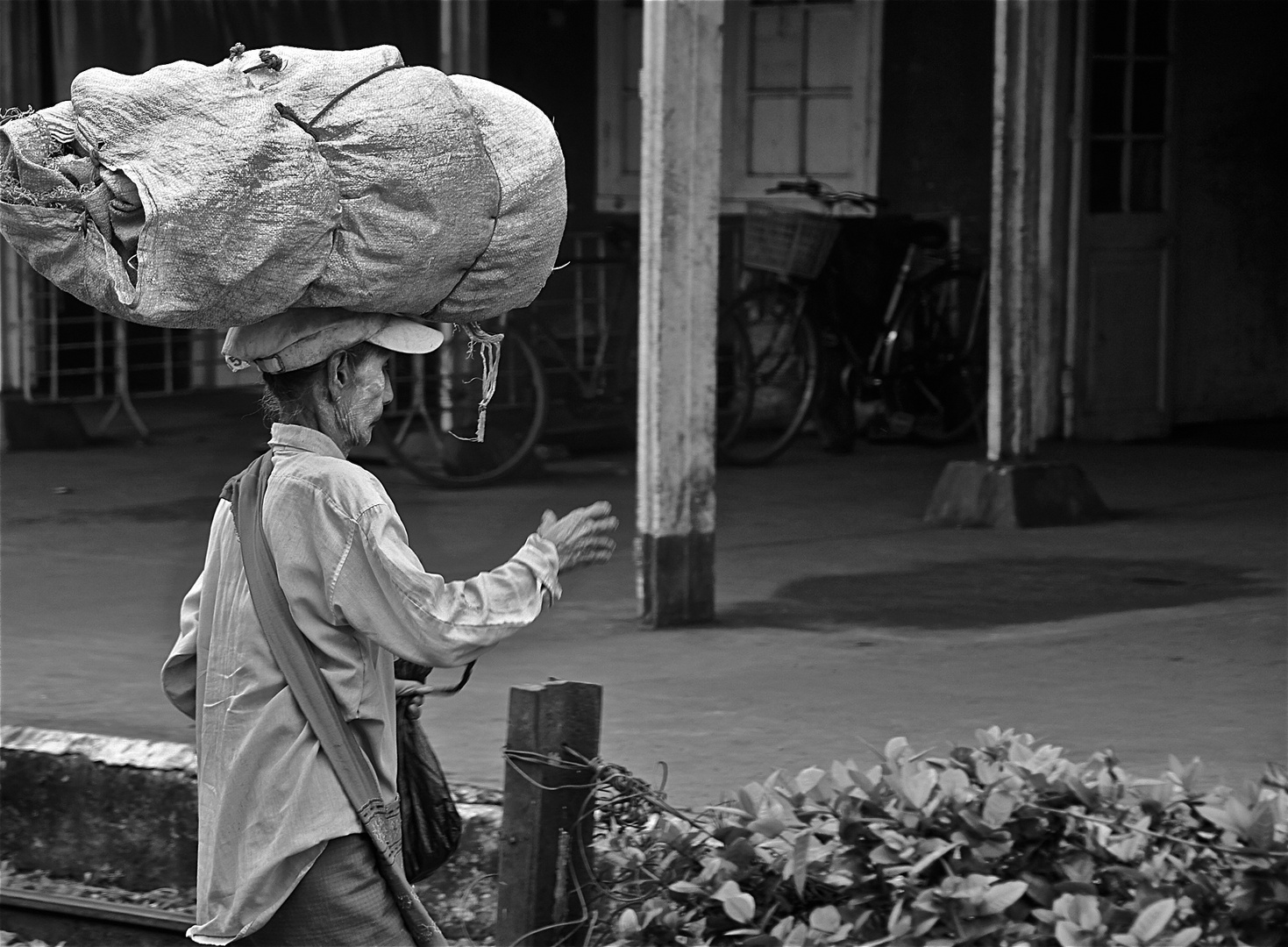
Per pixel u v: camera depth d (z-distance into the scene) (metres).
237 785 4.29
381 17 18.47
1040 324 17.97
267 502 4.30
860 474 16.72
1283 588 11.61
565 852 5.61
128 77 4.21
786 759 7.93
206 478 17.02
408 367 17.61
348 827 4.24
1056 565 12.48
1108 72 17.98
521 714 5.59
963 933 5.27
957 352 18.22
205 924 4.33
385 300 4.31
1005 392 13.98
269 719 4.26
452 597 4.20
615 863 5.79
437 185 4.26
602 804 5.74
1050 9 17.34
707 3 10.35
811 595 11.62
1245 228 19.33
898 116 18.36
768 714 8.73
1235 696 8.93
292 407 4.43
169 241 4.05
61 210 4.15
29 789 8.17
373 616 4.20
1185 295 19.00
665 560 10.80
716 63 10.45
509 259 4.45
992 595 11.57
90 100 4.13
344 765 4.27
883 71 18.34
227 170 4.07
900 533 13.77
